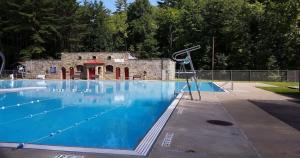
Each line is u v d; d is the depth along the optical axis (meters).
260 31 58.09
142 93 23.91
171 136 7.75
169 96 21.55
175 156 6.02
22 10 52.69
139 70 44.56
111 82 38.16
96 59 45.41
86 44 72.75
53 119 12.27
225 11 62.44
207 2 64.75
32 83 35.12
